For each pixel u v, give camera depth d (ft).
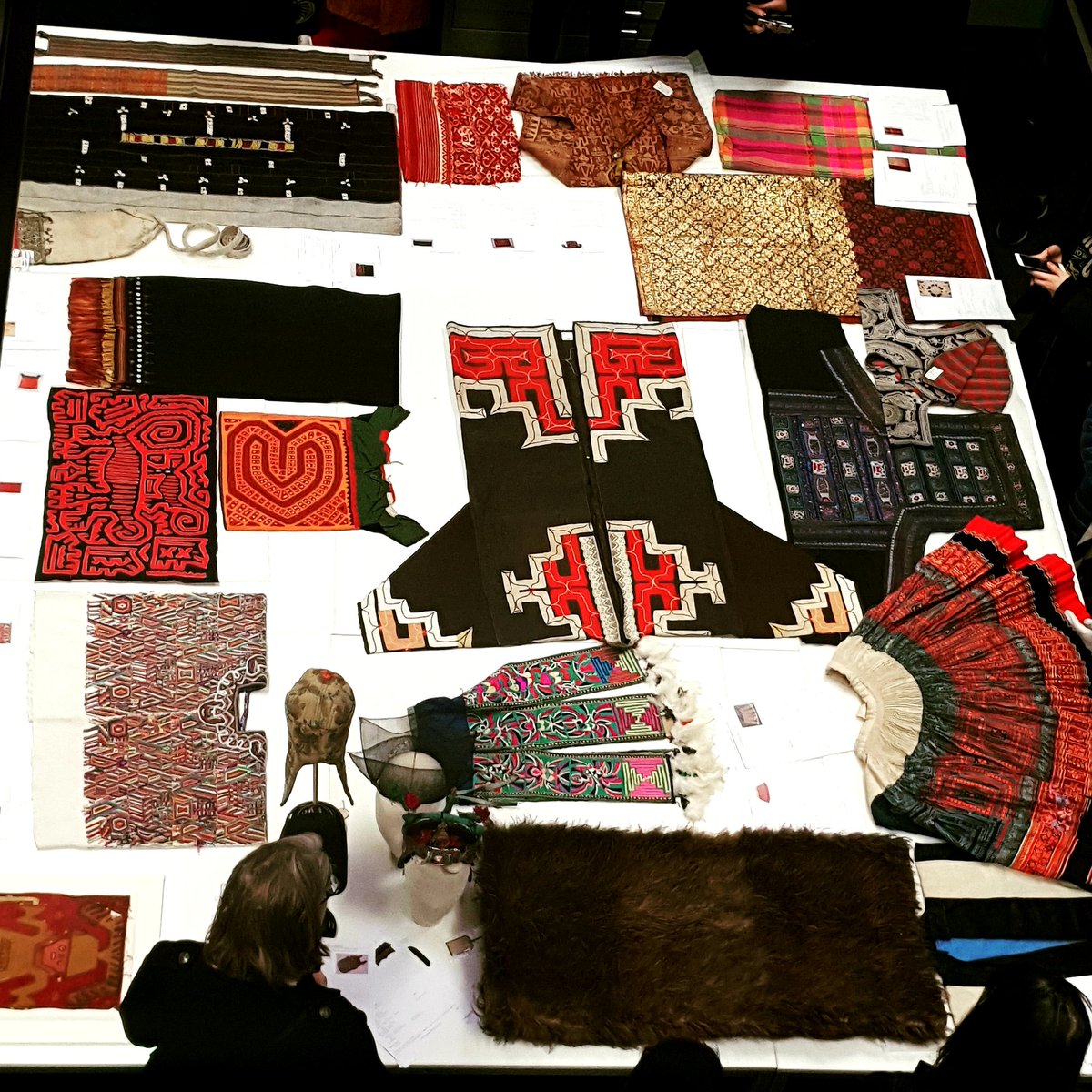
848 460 12.75
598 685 10.93
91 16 14.48
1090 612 12.78
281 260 12.92
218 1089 8.00
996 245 15.55
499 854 9.65
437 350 12.73
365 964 9.41
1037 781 10.77
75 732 10.02
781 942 9.73
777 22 15.14
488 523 11.68
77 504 11.02
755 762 10.88
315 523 11.45
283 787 10.13
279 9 14.58
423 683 10.82
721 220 13.94
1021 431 13.35
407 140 13.98
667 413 12.64
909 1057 9.57
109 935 9.34
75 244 12.45
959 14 16.34
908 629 11.51
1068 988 7.71
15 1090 9.39
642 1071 7.29
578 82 14.71
